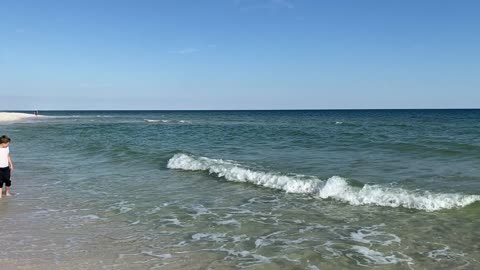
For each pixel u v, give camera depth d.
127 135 33.00
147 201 9.92
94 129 42.31
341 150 18.81
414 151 17.48
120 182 12.58
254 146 21.92
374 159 15.59
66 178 13.38
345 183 10.34
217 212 8.78
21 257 5.98
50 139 29.62
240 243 6.68
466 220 7.63
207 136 30.30
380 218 8.04
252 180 12.12
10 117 79.00
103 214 8.68
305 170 13.32
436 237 6.77
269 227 7.60
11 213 8.75
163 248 6.43
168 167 15.29
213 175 13.34
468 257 5.85
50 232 7.33
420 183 10.90
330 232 7.21
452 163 14.21
